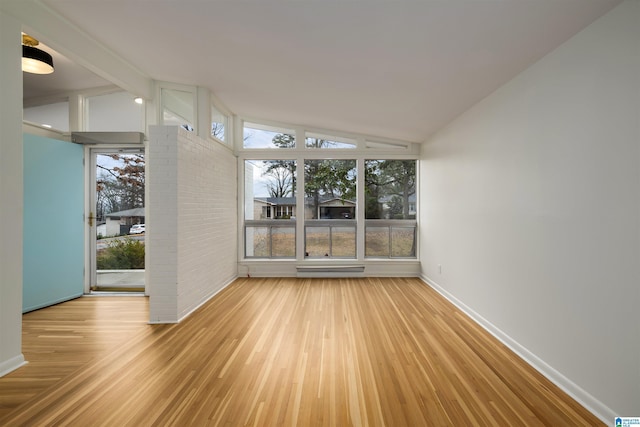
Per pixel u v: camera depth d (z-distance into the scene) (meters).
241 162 5.55
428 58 2.52
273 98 4.25
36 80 4.21
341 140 5.63
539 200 2.32
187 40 2.90
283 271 5.55
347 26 2.22
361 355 2.49
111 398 1.91
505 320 2.74
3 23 2.21
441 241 4.43
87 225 4.40
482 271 3.17
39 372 2.22
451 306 3.80
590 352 1.84
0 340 2.19
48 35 2.60
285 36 2.51
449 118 3.98
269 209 5.64
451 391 2.00
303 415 1.75
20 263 2.31
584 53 1.91
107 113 4.45
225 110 4.97
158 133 3.32
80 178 4.25
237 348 2.62
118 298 4.16
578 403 1.89
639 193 1.57
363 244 5.59
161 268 3.27
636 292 1.58
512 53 2.27
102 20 2.71
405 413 1.78
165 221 3.29
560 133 2.11
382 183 5.66
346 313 3.53
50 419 1.71
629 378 1.61
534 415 1.76
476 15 1.88
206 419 1.71
